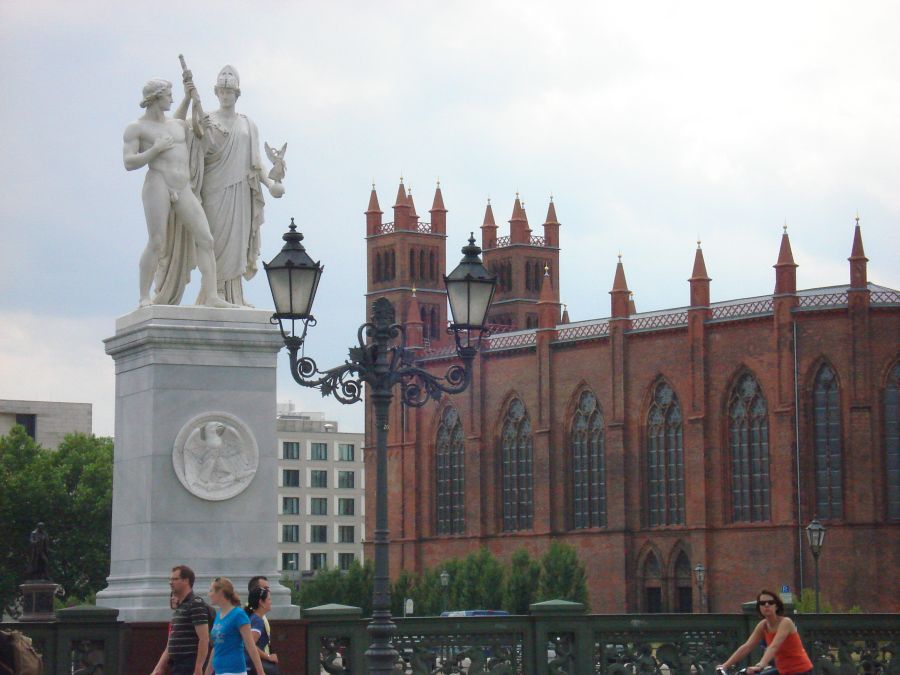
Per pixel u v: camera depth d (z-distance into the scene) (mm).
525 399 146875
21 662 15789
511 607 128000
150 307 25766
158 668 20797
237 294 27031
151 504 25297
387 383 23516
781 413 125188
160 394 25500
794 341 124812
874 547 121062
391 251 181750
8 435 147750
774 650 22250
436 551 154125
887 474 122188
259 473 25938
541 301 145500
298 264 23156
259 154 27172
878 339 122688
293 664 24219
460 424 153125
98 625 23359
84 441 138750
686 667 25281
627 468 137125
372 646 22547
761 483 127688
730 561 128875
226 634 20562
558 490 143125
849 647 26188
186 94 26625
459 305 24328
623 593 136250
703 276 132250
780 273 126000
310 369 23375
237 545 25688
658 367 135375
